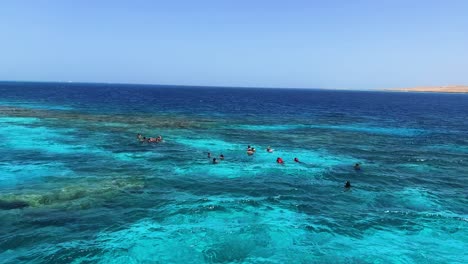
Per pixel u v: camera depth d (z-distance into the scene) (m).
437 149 37.00
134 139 36.22
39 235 14.78
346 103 128.62
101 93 152.62
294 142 38.34
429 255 14.27
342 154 32.84
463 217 18.09
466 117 78.50
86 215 16.91
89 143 33.47
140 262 13.16
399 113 85.62
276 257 13.78
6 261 12.88
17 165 25.08
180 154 30.41
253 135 42.09
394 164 29.44
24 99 93.38
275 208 18.64
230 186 22.05
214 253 13.91
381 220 17.47
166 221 16.59
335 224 16.88
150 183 22.05
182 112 69.69
